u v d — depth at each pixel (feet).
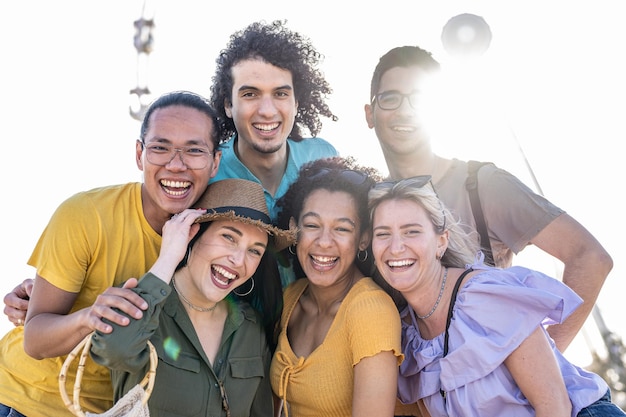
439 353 13.08
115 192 13.87
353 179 14.10
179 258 12.59
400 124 16.70
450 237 13.98
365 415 12.71
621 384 44.98
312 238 13.78
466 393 12.62
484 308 12.66
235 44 16.78
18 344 13.94
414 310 13.79
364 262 14.51
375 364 12.84
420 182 13.52
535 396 12.30
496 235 16.11
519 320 12.46
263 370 13.62
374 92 17.17
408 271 13.21
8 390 13.61
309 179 14.29
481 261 14.15
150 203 13.79
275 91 16.61
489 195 16.02
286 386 13.61
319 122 18.21
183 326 12.98
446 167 16.69
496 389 12.50
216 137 14.10
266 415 13.98
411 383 13.75
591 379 13.15
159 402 12.54
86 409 13.38
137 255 13.64
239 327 13.58
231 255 13.10
